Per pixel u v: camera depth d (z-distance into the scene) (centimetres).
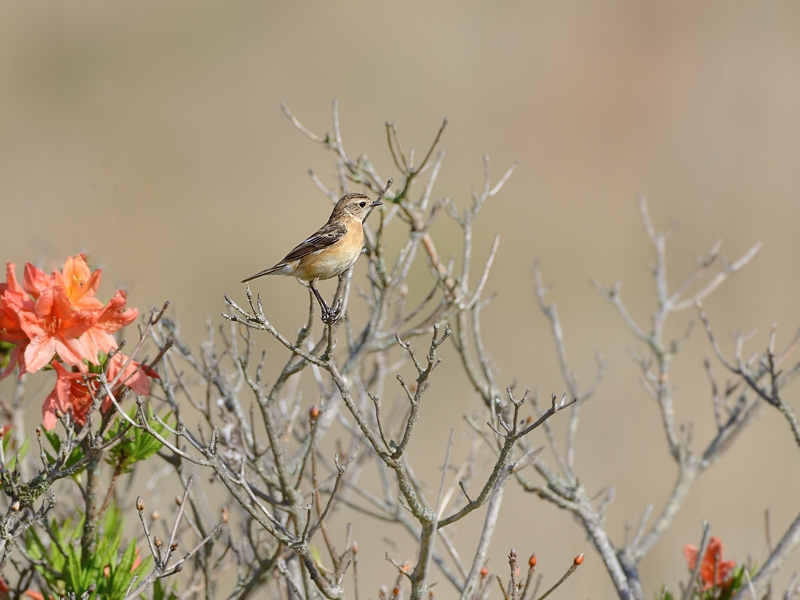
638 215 2555
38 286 674
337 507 938
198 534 802
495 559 1308
